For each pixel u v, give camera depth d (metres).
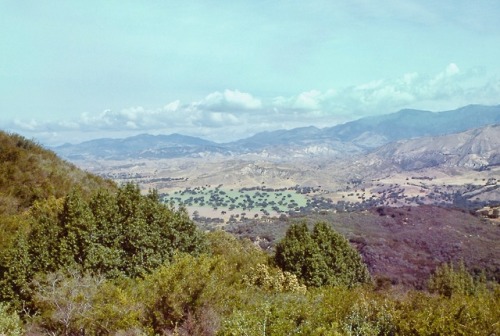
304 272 19.02
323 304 9.03
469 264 48.66
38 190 18.41
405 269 44.59
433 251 53.56
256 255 20.86
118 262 12.11
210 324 8.51
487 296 9.59
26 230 13.04
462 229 64.25
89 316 8.35
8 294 10.49
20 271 10.73
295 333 7.54
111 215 12.89
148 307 8.66
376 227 64.81
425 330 7.86
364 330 8.08
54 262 11.34
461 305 8.25
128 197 13.69
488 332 7.57
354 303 8.73
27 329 8.62
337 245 20.67
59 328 8.53
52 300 8.72
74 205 12.39
